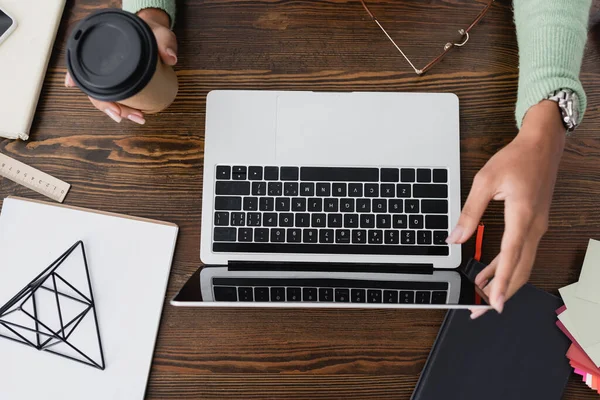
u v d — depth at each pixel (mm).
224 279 640
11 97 728
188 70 747
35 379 695
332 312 719
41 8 734
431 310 717
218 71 748
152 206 735
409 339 712
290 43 751
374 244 695
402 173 707
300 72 750
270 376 714
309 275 664
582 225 726
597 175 733
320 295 589
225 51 751
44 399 692
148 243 722
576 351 674
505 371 680
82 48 562
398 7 748
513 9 737
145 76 567
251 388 712
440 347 694
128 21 563
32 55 732
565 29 658
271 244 696
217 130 718
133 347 704
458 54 748
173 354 714
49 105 744
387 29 747
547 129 637
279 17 753
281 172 708
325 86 749
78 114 744
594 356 658
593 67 742
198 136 742
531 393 673
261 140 716
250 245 697
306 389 712
